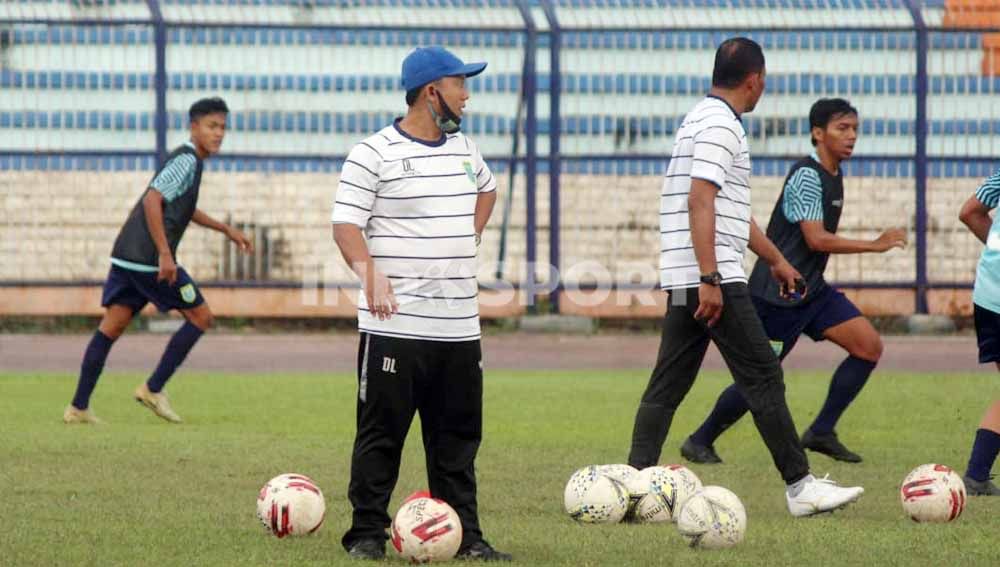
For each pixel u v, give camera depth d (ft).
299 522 71.46
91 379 123.13
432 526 65.16
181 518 76.74
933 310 223.30
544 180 222.28
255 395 147.74
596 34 221.46
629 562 65.67
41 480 90.22
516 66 221.05
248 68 220.02
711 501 69.51
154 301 123.44
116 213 220.02
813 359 194.80
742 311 81.46
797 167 103.19
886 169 222.69
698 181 80.64
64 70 218.38
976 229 91.61
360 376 67.26
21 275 219.61
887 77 221.66
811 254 103.35
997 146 222.48
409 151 66.39
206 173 219.82
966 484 89.51
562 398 145.18
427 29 220.64
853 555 67.72
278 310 221.87
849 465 103.30
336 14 220.64
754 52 82.84
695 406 140.77
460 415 67.87
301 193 221.46
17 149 218.59
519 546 69.77
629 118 222.48
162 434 115.24
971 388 155.43
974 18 221.46
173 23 218.59
